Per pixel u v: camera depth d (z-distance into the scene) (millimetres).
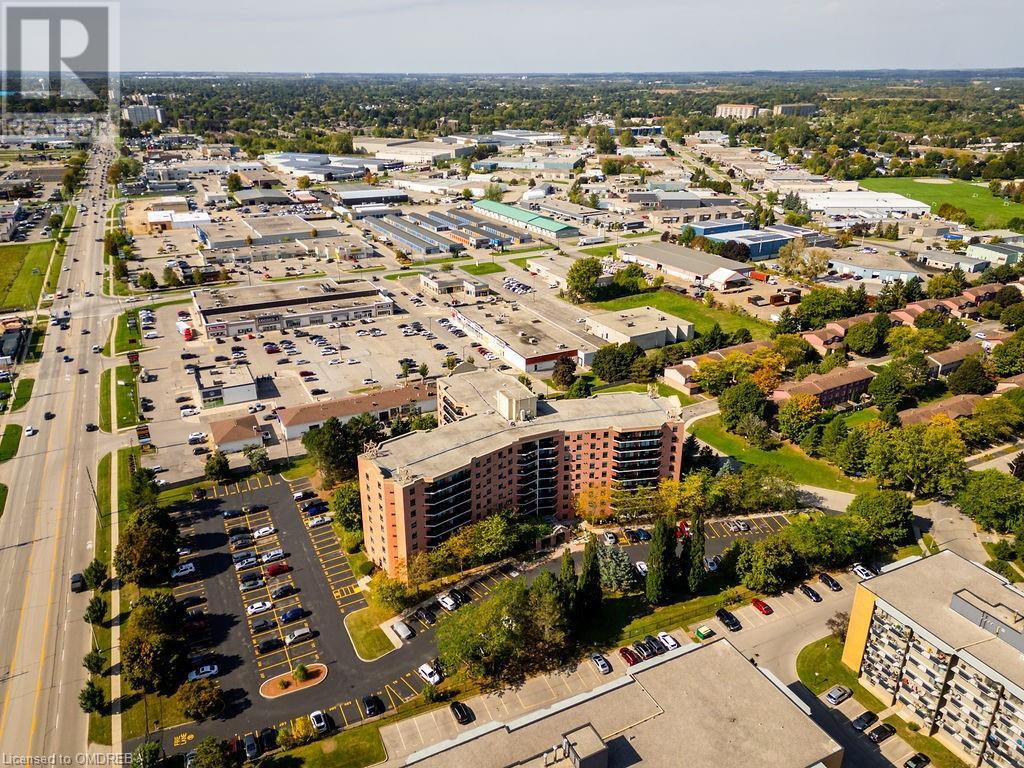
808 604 148000
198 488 184250
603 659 132250
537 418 172875
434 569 149250
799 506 180375
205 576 153750
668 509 168625
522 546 162875
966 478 177625
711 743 93938
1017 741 106000
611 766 90312
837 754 92750
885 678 124688
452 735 117500
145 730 117938
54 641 135875
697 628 141125
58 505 176375
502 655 131125
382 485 146500
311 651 134750
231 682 127312
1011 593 121375
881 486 187750
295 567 157250
